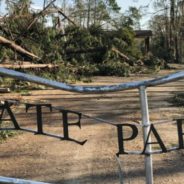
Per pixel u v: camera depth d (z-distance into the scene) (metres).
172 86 19.19
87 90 2.83
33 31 26.50
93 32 33.38
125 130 8.79
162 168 6.55
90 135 8.84
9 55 23.12
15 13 25.59
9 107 2.94
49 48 26.50
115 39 33.62
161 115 11.16
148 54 37.69
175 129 9.17
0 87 16.81
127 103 13.57
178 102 13.34
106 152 7.49
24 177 6.27
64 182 6.04
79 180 6.11
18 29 25.52
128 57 33.19
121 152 2.94
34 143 8.19
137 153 2.92
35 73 21.16
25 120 10.27
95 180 6.09
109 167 6.64
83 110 12.24
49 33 27.47
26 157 7.29
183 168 6.55
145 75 28.39
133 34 36.53
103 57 30.12
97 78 25.34
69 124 2.98
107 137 8.64
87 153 7.46
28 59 24.12
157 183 5.94
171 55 61.41
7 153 7.55
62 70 23.20
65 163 6.91
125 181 6.00
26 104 2.97
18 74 2.83
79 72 25.97
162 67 35.78
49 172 6.48
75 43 30.30
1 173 6.47
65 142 8.23
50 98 14.93
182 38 66.94
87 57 30.45
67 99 14.68
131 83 2.84
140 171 6.39
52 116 10.78
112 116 11.16
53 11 29.02
